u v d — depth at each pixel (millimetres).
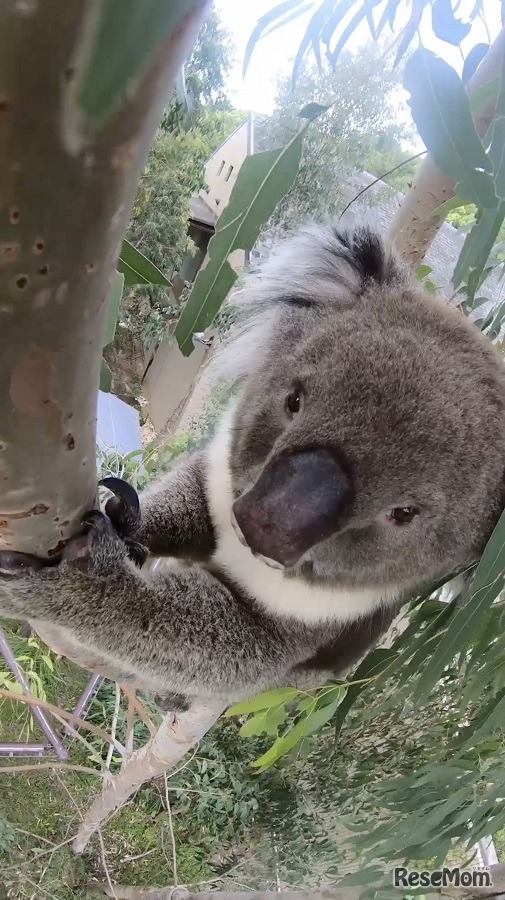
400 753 757
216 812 915
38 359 113
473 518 280
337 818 850
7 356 111
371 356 267
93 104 74
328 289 311
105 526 178
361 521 261
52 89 76
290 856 875
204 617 284
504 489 286
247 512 254
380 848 429
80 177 88
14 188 86
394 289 313
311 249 321
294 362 286
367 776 780
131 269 249
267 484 255
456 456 262
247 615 302
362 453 252
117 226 99
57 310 105
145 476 791
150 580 274
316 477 251
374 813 737
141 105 82
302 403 271
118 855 859
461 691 416
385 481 255
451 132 182
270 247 348
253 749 972
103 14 66
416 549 277
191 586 288
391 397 258
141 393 1481
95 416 139
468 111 179
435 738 711
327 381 266
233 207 224
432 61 178
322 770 888
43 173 85
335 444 254
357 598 304
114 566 230
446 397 263
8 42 71
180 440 885
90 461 152
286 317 317
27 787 840
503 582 295
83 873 827
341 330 283
